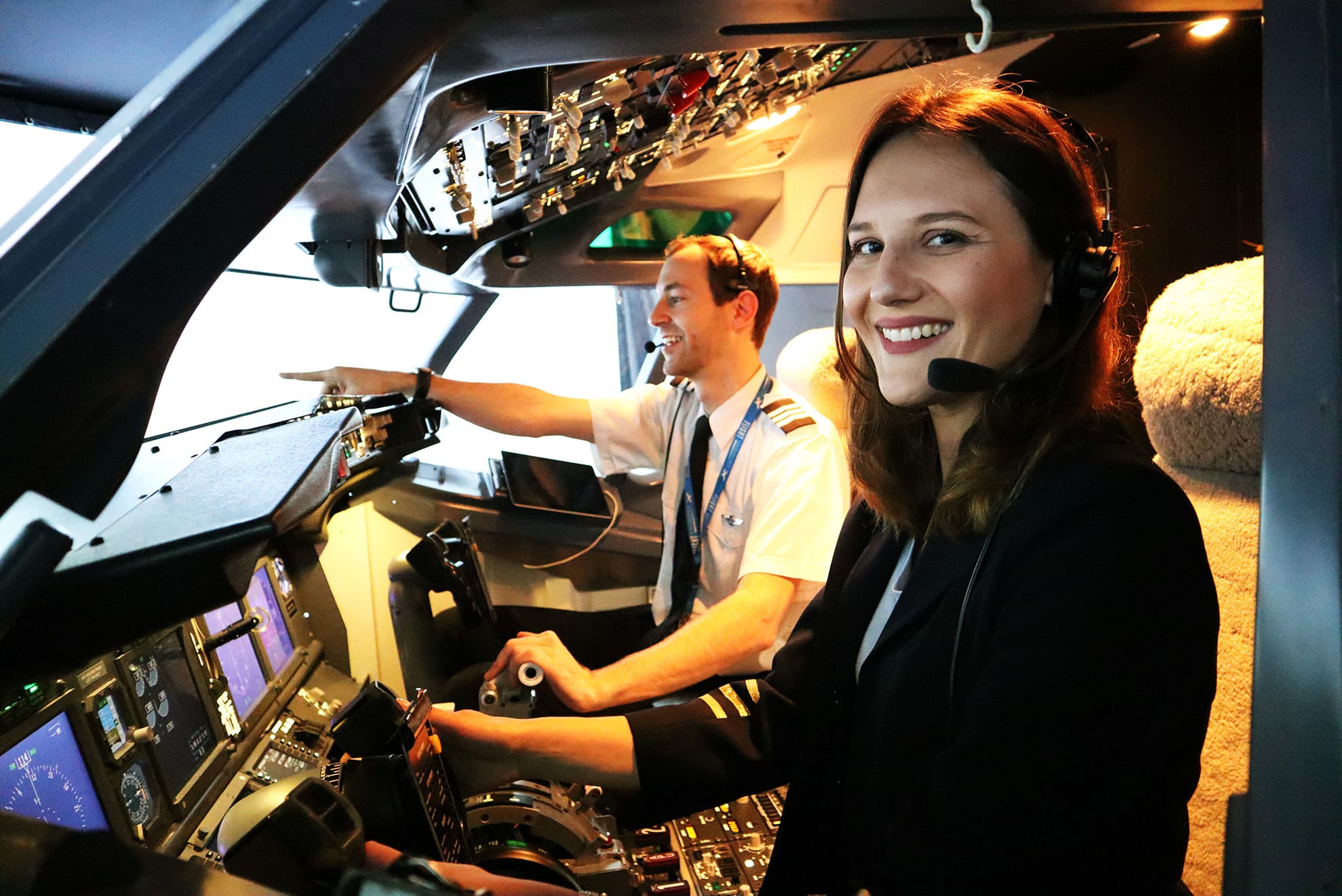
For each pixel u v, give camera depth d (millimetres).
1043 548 837
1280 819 418
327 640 2475
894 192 878
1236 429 1129
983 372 873
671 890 1373
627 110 1976
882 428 1072
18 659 484
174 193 423
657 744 1220
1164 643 771
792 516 2072
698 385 2385
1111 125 3377
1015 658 797
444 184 1875
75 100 1095
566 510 3088
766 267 2328
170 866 428
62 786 1229
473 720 1259
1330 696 406
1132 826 779
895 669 962
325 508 2342
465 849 1180
